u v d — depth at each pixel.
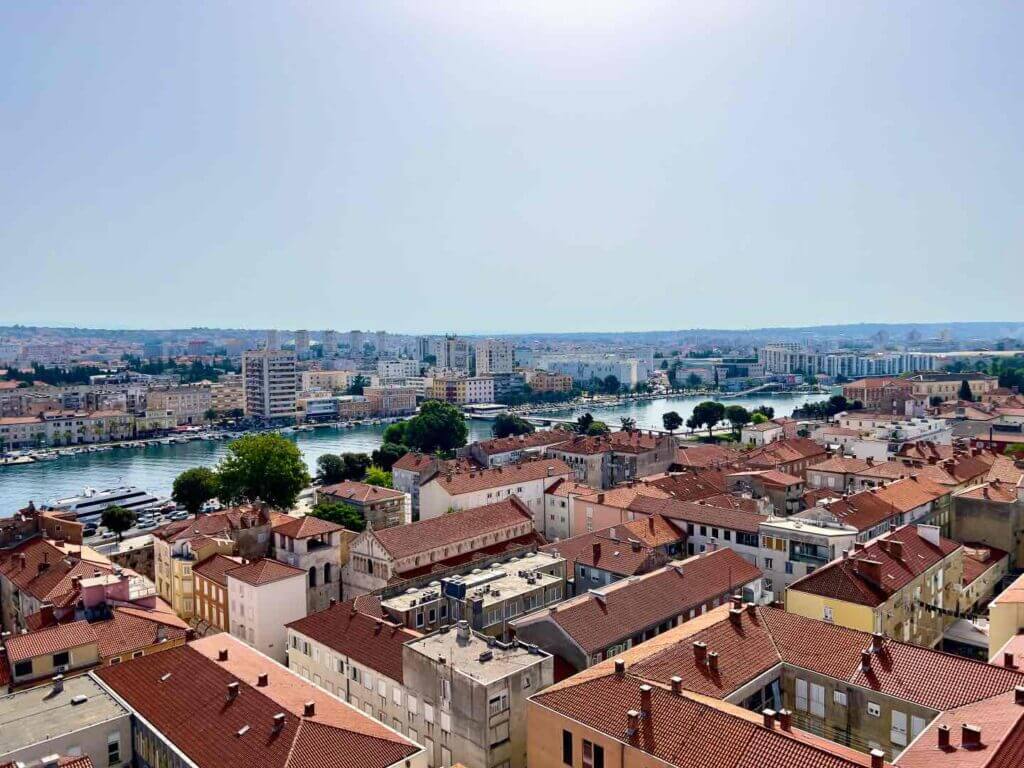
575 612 98.62
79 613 108.38
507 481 197.88
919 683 71.62
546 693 73.62
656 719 65.56
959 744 58.62
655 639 88.25
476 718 79.12
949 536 160.25
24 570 134.88
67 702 81.31
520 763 81.75
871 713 72.75
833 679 75.44
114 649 98.94
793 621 85.06
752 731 61.25
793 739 59.47
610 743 65.38
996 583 139.75
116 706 80.50
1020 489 147.00
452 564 145.88
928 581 109.88
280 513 194.75
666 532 146.38
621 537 140.00
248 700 76.38
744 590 117.31
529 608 116.62
